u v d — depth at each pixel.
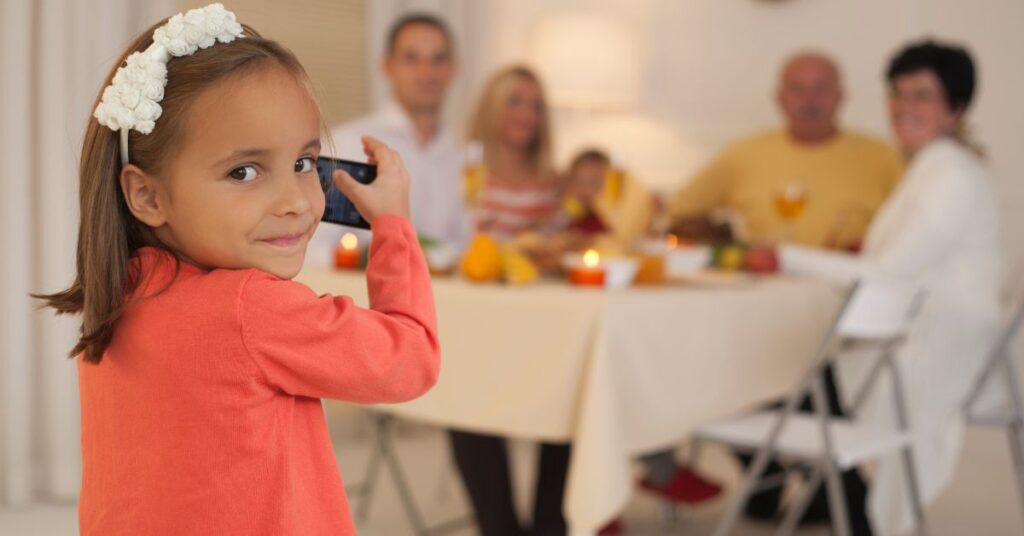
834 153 3.54
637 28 4.45
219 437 0.88
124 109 0.87
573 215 2.69
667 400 2.01
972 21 3.73
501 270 2.21
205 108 0.86
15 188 3.04
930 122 2.95
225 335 0.87
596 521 1.83
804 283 2.51
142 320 0.90
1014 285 3.16
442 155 3.16
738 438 2.21
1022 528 2.96
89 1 3.10
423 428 4.13
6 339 3.08
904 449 2.43
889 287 2.22
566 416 1.90
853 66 3.96
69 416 3.20
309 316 0.90
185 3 3.39
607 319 1.86
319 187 0.94
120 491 0.90
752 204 3.61
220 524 0.88
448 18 4.55
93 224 0.90
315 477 0.94
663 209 3.15
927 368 2.64
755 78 4.18
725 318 2.18
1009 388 2.59
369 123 3.08
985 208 2.76
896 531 2.59
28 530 2.90
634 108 4.46
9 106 3.00
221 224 0.88
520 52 4.65
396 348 0.95
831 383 2.91
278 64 0.90
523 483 3.44
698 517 3.07
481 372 1.98
